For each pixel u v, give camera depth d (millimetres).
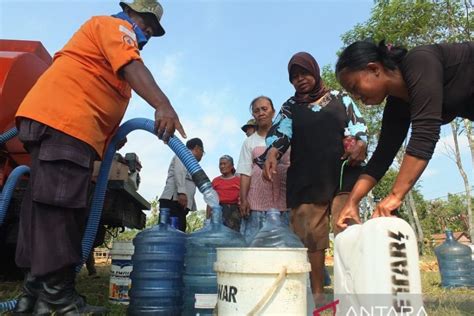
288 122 3615
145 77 2604
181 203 5930
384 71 2074
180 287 3125
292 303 1994
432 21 15367
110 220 4859
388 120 2533
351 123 3498
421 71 2010
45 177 2533
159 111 2545
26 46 4789
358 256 1818
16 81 4008
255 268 1973
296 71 3598
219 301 2105
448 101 2197
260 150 4258
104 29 2686
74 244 2646
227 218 6355
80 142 2621
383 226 1740
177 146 2682
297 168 3498
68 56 2717
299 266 2023
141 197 5605
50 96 2605
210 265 2887
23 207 2730
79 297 2711
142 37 2971
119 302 3795
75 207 2568
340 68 2131
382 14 16031
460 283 6473
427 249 21297
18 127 2676
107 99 2738
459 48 2191
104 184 3215
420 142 1970
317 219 3400
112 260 3959
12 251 5008
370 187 2537
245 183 4395
